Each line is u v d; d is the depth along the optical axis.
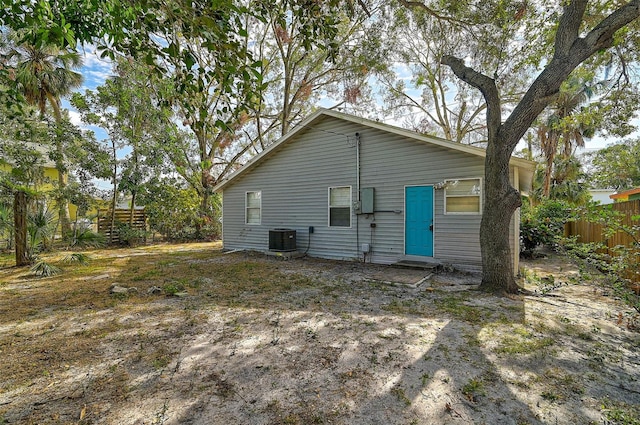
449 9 7.33
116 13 2.09
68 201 11.84
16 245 7.64
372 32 12.19
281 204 10.07
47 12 2.16
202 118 2.68
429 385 2.46
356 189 8.54
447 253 7.20
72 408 2.17
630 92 7.53
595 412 2.13
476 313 4.20
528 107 4.79
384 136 8.08
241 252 10.55
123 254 10.25
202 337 3.43
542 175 18.62
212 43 2.06
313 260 8.84
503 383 2.49
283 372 2.68
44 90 11.64
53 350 3.10
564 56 4.62
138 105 12.21
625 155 15.62
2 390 2.39
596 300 4.80
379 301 4.80
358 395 2.34
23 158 10.64
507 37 7.19
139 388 2.43
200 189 16.03
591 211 4.31
